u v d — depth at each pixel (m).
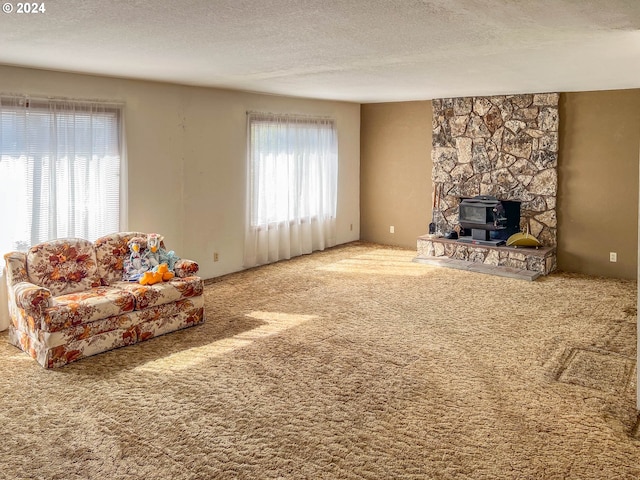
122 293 4.71
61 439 3.24
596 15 2.96
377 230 9.39
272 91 7.16
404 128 8.84
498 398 3.77
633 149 6.84
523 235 7.47
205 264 7.00
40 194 5.22
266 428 3.38
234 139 7.16
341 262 7.97
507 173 7.75
